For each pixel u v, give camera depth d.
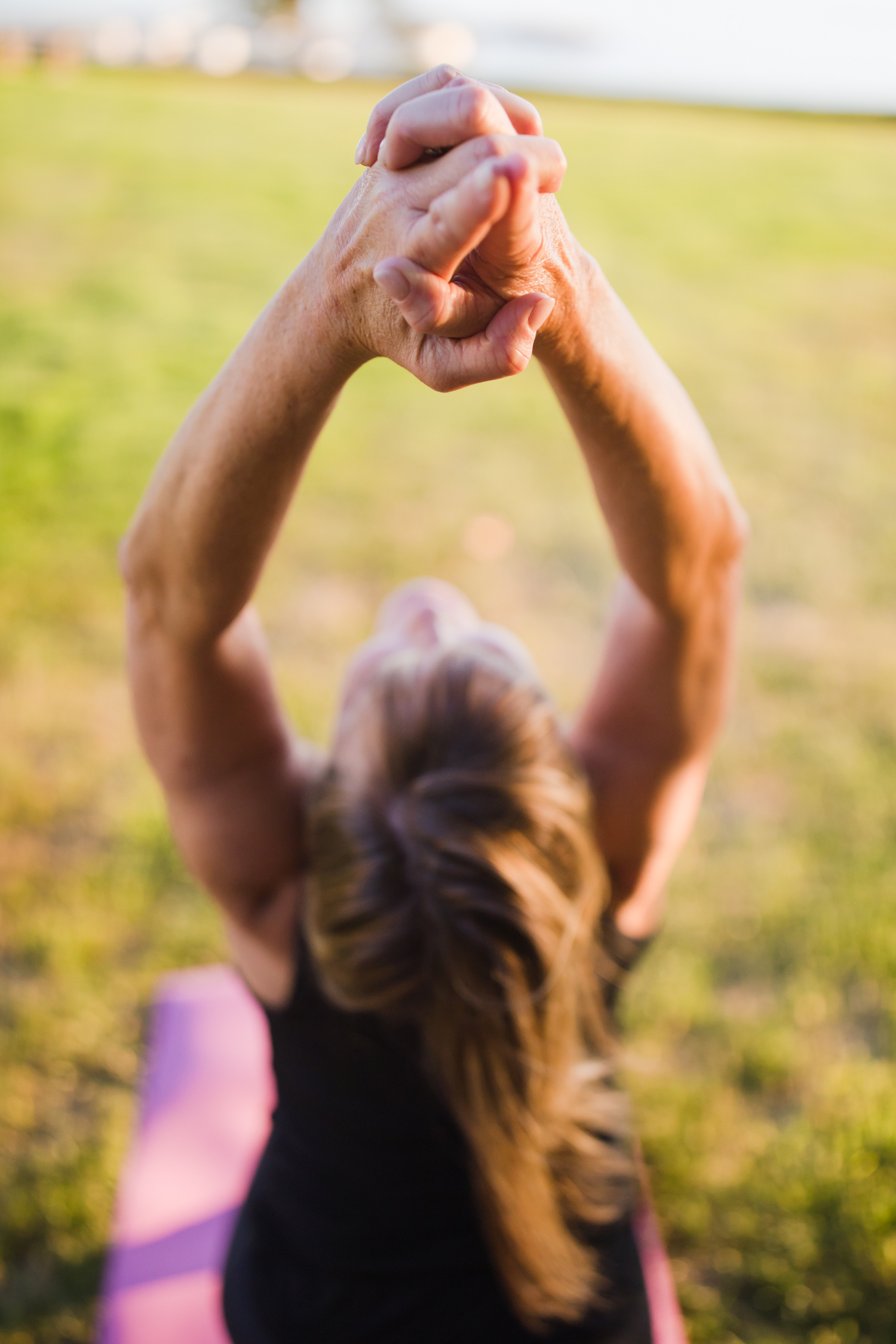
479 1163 0.99
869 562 4.02
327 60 24.83
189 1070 1.91
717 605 0.88
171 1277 1.56
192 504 0.69
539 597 3.85
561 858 0.93
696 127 15.61
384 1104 1.02
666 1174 1.93
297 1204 1.07
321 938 0.97
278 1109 1.11
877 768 3.00
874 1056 2.16
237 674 0.89
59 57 19.70
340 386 0.62
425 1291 1.02
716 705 0.97
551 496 4.56
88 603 3.63
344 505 4.39
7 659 3.32
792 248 8.57
